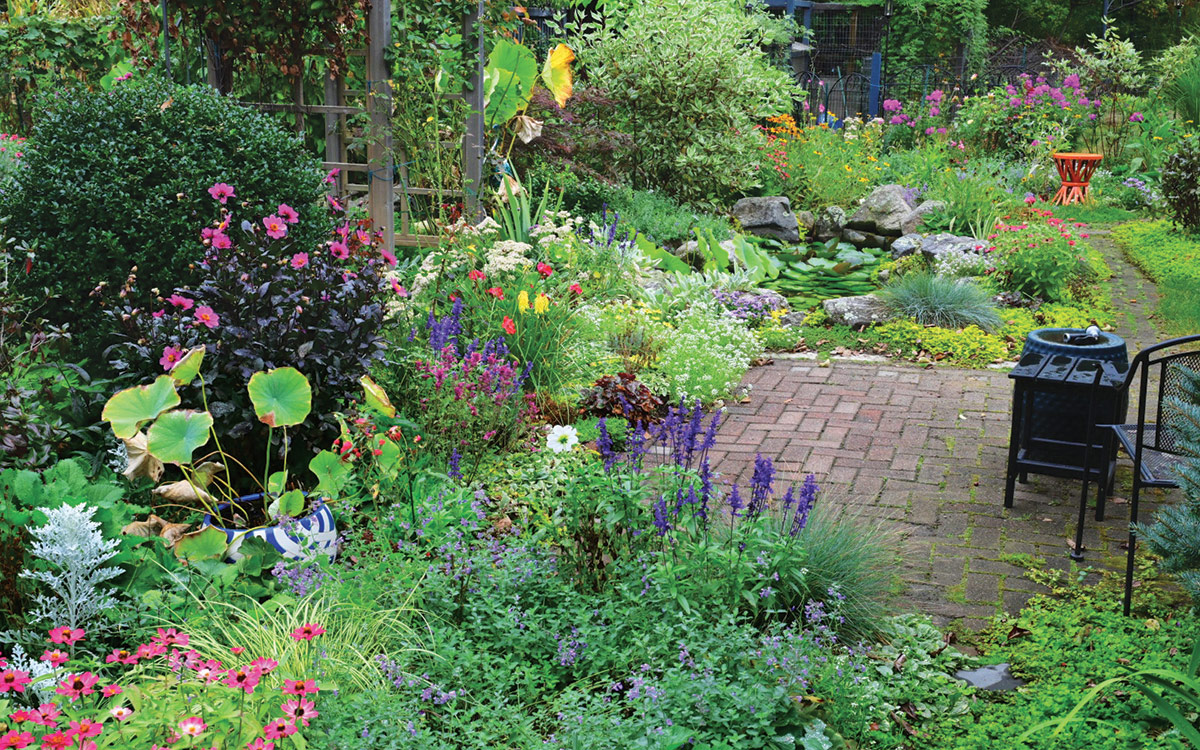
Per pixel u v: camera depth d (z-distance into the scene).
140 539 3.57
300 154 5.75
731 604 3.59
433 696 3.11
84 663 2.81
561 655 3.25
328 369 4.33
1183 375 3.32
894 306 8.53
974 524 4.75
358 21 7.60
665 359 6.88
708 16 12.77
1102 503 4.72
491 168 8.69
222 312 4.27
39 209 5.12
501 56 9.21
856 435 5.99
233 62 7.81
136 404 3.78
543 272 6.35
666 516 3.82
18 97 11.28
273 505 3.92
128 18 7.94
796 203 13.44
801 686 3.13
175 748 2.44
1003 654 3.63
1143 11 32.34
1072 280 9.48
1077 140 16.52
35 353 4.66
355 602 3.50
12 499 3.55
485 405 5.12
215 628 3.33
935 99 18.03
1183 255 10.42
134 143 5.21
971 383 7.01
